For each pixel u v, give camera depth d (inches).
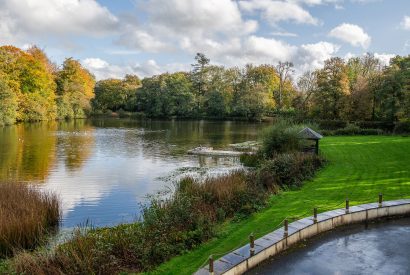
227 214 659.4
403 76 2228.1
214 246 508.1
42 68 3422.7
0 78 2807.6
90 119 4079.7
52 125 3061.0
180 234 521.7
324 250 479.8
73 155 1519.4
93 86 4722.0
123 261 457.7
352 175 946.1
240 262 422.0
